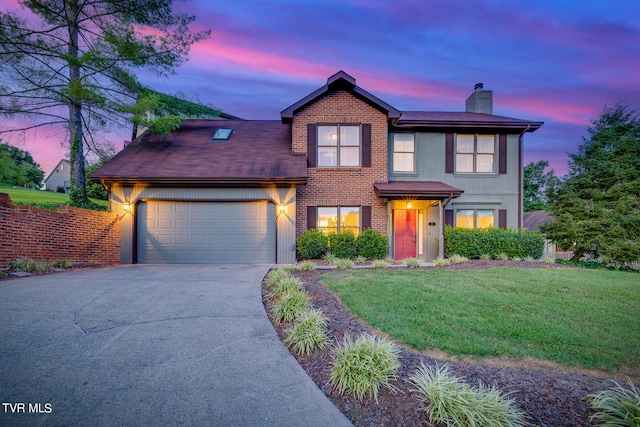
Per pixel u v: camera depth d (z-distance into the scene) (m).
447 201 10.09
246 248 9.90
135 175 9.30
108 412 2.17
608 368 2.91
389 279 6.16
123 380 2.57
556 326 3.81
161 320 3.91
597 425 2.09
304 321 3.44
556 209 11.17
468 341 3.33
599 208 9.98
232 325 3.79
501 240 9.84
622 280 6.35
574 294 5.20
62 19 10.65
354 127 11.03
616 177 10.25
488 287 5.58
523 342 3.38
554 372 2.83
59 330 3.51
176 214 9.82
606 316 4.16
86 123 12.05
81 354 2.99
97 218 8.84
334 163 10.98
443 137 11.66
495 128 11.59
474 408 2.10
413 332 3.54
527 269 7.51
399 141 11.70
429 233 10.79
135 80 11.37
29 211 6.96
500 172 11.67
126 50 10.43
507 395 2.37
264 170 9.86
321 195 10.73
